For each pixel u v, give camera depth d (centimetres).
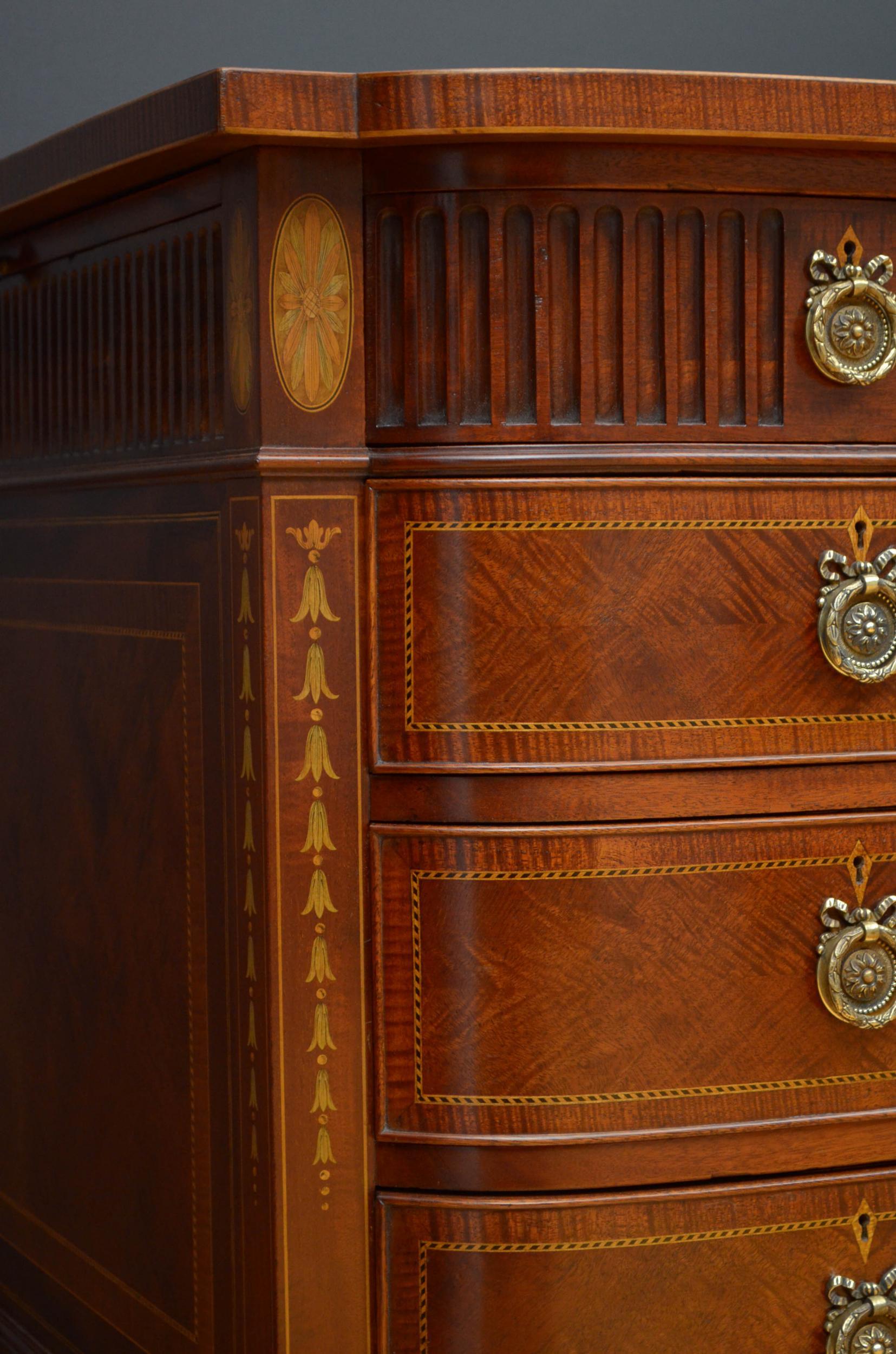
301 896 171
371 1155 174
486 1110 173
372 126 167
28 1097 202
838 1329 176
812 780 175
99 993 190
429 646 171
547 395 171
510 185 169
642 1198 173
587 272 170
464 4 235
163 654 181
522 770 171
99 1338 193
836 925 175
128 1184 188
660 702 172
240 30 231
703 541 172
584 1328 174
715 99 167
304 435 170
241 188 170
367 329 171
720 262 172
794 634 174
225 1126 177
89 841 191
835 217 173
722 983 174
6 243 199
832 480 173
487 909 172
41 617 197
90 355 190
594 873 172
